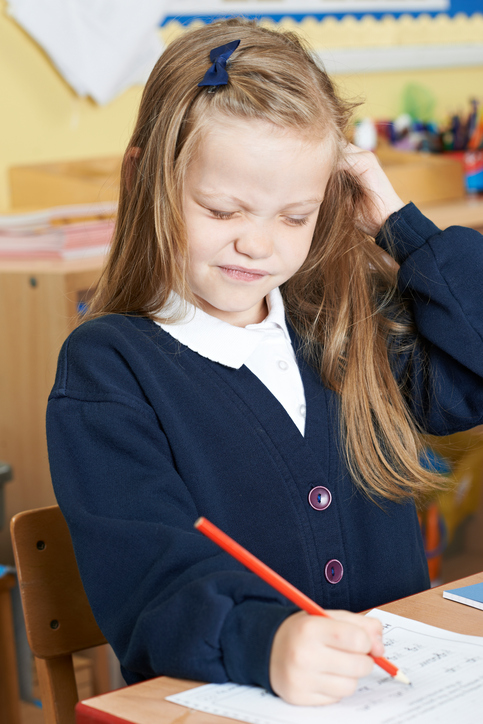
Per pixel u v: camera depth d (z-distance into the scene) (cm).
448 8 259
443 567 205
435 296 99
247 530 84
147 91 91
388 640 64
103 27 202
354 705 55
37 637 86
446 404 100
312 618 56
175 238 82
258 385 89
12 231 170
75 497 75
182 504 78
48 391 159
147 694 58
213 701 56
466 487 197
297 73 84
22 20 194
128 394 82
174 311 89
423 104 259
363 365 97
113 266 96
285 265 82
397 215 104
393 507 95
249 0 222
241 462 85
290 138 78
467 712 53
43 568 87
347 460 93
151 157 87
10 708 137
